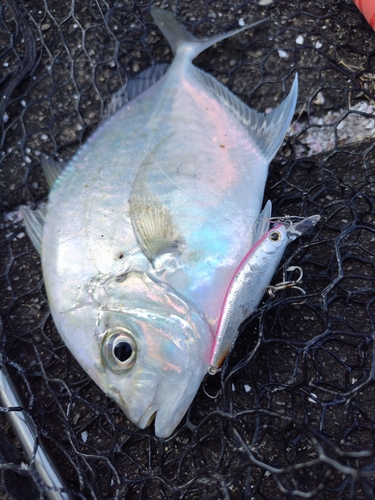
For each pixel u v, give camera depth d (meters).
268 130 0.25
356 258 0.26
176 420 0.21
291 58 0.29
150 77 0.27
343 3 0.29
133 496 0.24
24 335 0.27
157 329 0.22
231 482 0.19
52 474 0.23
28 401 0.26
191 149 0.24
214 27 0.30
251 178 0.24
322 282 0.26
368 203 0.25
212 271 0.23
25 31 0.30
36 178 0.29
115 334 0.22
